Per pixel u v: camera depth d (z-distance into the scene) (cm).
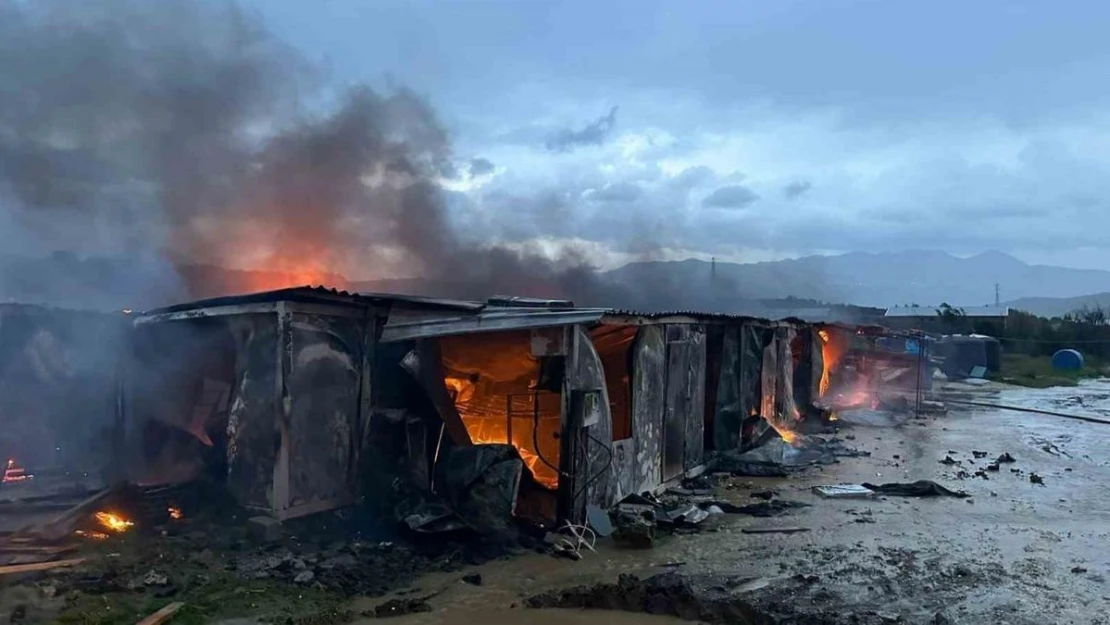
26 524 941
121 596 709
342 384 977
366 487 990
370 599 747
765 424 1756
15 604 670
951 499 1262
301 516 923
